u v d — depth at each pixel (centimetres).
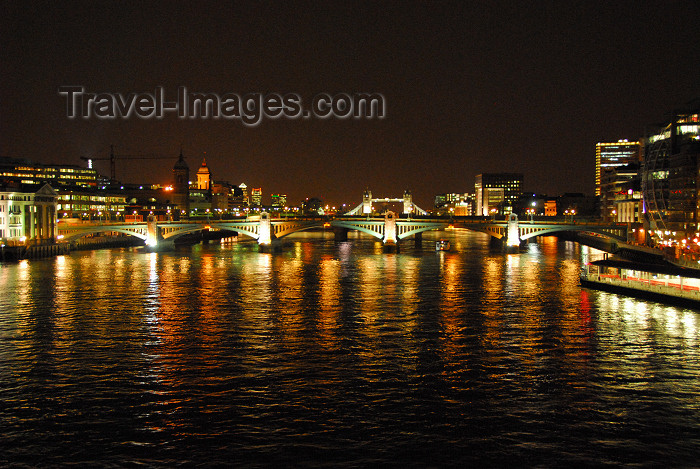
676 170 19488
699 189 18375
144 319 8312
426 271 14488
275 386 5403
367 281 12512
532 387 5372
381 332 7506
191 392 5250
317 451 4166
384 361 6188
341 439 4341
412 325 7919
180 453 4147
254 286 11706
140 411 4838
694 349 6600
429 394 5200
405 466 3975
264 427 4538
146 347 6756
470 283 12125
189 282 12250
